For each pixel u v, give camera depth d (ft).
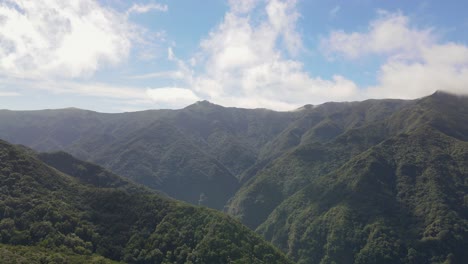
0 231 471.21
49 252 454.81
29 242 472.85
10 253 415.44
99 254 506.48
